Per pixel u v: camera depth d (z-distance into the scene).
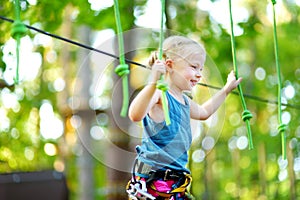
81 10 11.01
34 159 15.77
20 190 6.25
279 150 15.01
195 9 12.28
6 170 15.62
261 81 15.12
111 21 11.10
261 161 15.32
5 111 14.83
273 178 15.16
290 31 14.37
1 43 10.57
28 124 15.34
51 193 6.35
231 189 15.74
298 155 14.80
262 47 14.73
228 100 15.24
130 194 4.46
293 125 14.89
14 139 15.47
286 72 14.99
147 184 4.43
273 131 15.12
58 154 15.62
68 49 13.70
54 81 14.88
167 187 4.42
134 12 11.29
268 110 15.20
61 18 10.97
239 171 15.73
